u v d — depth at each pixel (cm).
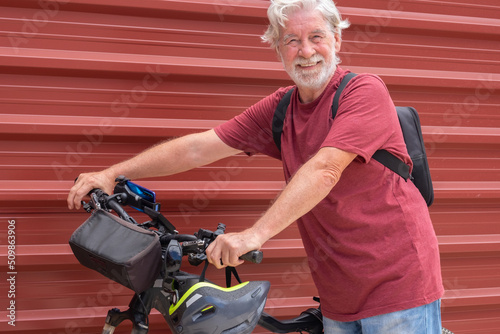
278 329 218
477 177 319
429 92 308
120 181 195
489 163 321
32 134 249
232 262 161
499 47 319
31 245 255
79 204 211
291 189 173
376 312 195
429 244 200
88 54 254
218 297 165
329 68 195
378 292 195
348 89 191
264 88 281
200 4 265
